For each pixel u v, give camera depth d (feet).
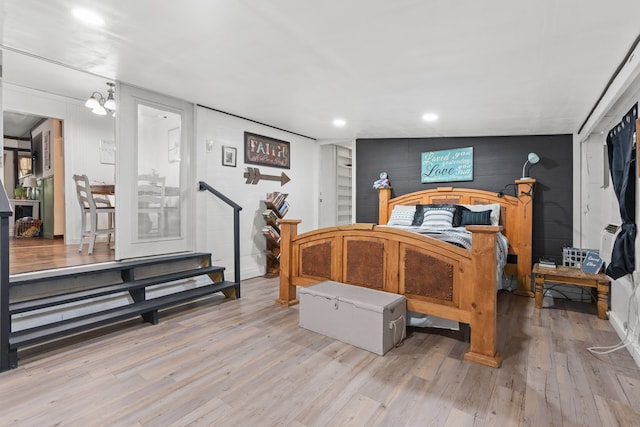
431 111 12.16
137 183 11.13
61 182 18.12
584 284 10.76
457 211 14.21
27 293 8.59
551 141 14.37
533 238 14.47
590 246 12.91
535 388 6.33
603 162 11.96
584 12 5.92
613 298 10.10
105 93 15.85
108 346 8.04
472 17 6.24
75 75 13.53
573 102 10.50
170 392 6.12
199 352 7.75
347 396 6.03
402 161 17.24
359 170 18.15
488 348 7.30
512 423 5.31
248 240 15.33
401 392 6.17
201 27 6.95
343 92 10.71
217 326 9.39
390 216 16.65
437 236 10.01
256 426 5.22
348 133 16.92
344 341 8.36
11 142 24.49
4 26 6.99
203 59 8.54
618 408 5.71
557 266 12.35
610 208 11.33
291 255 11.32
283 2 5.98
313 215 19.12
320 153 19.29
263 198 16.02
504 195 14.56
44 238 19.12
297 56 8.20
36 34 7.32
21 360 7.29
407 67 8.59
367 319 7.88
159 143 11.70
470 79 9.14
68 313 8.86
